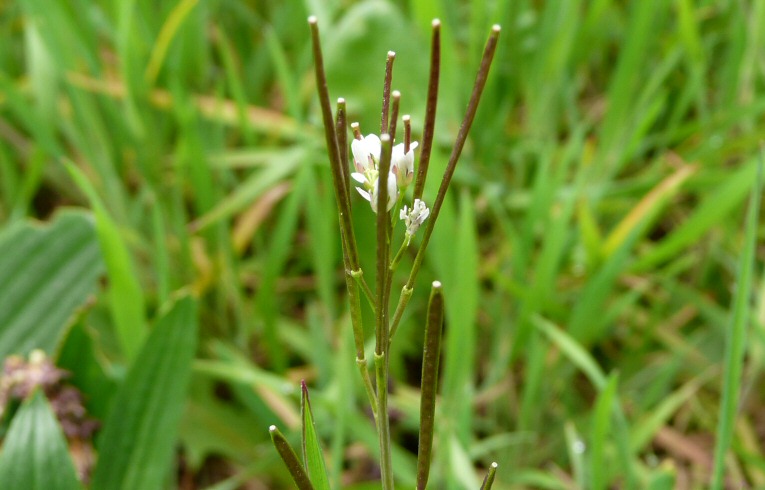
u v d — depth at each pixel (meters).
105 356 0.25
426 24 0.25
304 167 0.24
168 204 0.28
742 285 0.16
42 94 0.27
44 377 0.19
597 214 0.28
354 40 0.26
